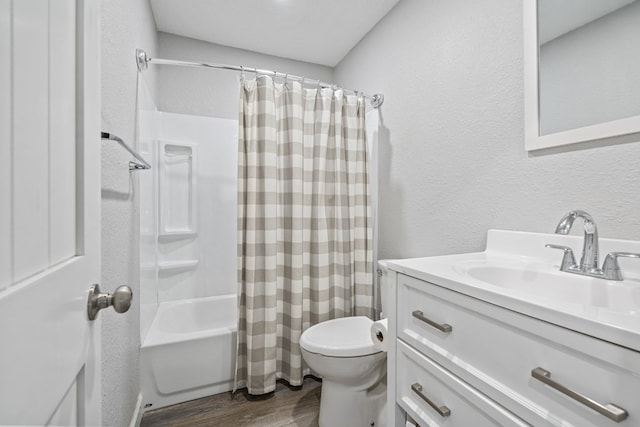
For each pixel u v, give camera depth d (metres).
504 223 1.22
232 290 2.53
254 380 1.68
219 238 2.48
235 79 2.48
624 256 0.79
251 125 1.71
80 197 0.51
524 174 1.14
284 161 1.82
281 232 1.84
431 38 1.61
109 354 1.04
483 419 0.69
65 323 0.44
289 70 2.62
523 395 0.61
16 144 0.33
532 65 1.09
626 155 0.86
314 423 1.50
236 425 1.49
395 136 1.90
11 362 0.31
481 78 1.32
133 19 1.41
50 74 0.41
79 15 0.51
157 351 1.62
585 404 0.50
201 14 2.03
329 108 1.87
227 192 2.51
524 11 1.11
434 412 0.83
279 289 1.84
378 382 1.54
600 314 0.52
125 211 1.27
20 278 0.33
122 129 1.22
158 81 2.23
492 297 0.66
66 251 0.46
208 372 1.73
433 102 1.60
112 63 1.07
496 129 1.25
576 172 0.98
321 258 1.84
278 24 2.13
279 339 1.84
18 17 0.34
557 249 1.00
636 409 0.45
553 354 0.56
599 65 0.91
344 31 2.20
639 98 0.83
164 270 2.28
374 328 1.29
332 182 1.93
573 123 0.97
